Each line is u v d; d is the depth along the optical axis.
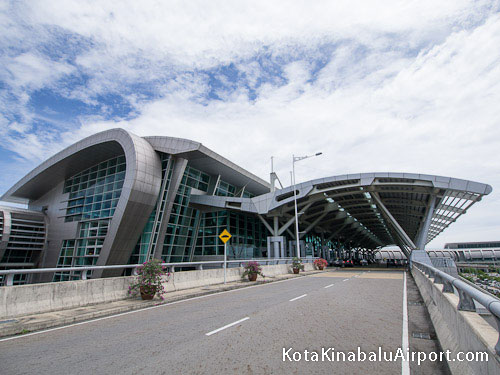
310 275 24.83
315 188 31.50
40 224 40.62
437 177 27.05
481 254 91.25
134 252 31.55
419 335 6.30
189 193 34.88
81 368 4.53
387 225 56.19
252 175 40.97
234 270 17.95
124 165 33.31
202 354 5.08
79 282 9.48
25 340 6.09
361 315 8.24
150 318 8.02
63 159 36.25
